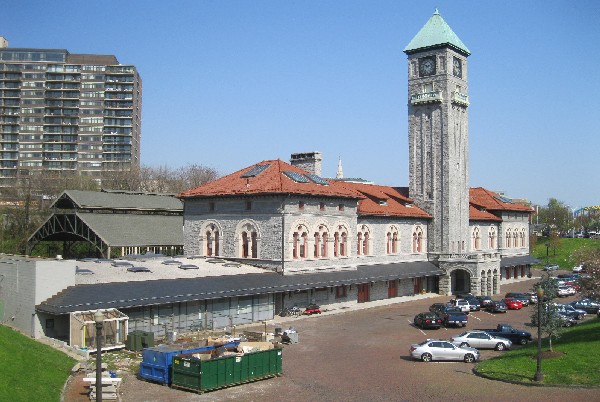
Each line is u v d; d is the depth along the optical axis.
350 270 66.50
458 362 37.91
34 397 27.06
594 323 46.75
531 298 68.69
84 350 36.75
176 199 84.62
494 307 62.09
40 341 38.81
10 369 29.19
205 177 157.50
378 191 82.75
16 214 102.62
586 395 28.28
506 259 98.38
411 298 73.81
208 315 48.94
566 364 33.12
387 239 75.38
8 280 42.69
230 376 31.94
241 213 61.84
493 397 29.02
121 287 43.97
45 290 40.28
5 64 172.12
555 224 186.25
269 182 60.94
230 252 62.78
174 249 75.75
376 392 30.72
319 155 75.19
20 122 172.00
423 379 33.25
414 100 83.56
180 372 31.48
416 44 83.62
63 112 173.62
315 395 30.30
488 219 94.12
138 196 80.94
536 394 29.05
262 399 29.62
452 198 81.81
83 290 41.72
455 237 82.62
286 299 58.34
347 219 66.69
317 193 61.22
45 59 177.00
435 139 82.38
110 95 175.38
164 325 45.41
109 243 65.44
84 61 180.88
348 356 39.69
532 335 47.81
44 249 87.06
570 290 79.06
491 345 42.44
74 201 71.81
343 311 60.56
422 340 45.66
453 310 56.22
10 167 170.75
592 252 50.31
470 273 77.75
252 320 53.00
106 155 173.75
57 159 172.25
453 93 82.44
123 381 32.84
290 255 58.72
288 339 43.81
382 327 51.62
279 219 58.47
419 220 80.94
